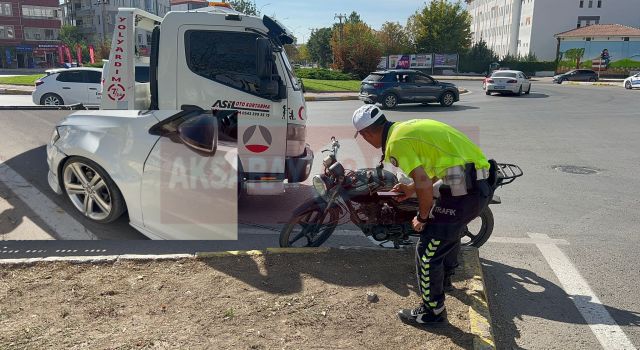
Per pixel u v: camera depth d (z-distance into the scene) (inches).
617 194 278.8
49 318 125.0
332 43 1670.8
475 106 834.2
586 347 127.3
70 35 2687.0
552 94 1123.9
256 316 128.6
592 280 167.0
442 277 124.1
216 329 122.1
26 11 2487.7
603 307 148.6
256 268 156.9
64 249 178.9
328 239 200.5
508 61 2374.5
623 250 194.1
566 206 254.4
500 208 250.4
